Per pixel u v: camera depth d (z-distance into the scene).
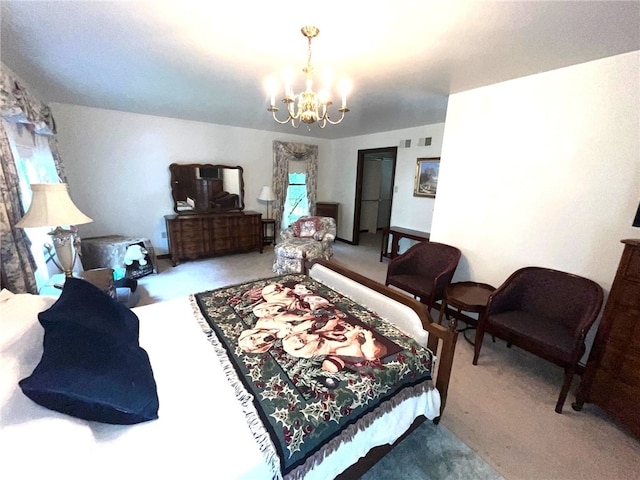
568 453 1.47
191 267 4.31
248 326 1.56
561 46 1.72
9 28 1.65
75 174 3.87
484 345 2.45
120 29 1.66
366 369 1.22
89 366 0.90
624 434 1.59
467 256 2.82
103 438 0.90
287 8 1.42
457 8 1.38
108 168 4.09
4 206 1.69
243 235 4.98
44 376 0.82
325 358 1.29
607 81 1.86
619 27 1.47
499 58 1.93
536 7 1.34
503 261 2.54
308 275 2.58
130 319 1.39
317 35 1.67
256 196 5.48
